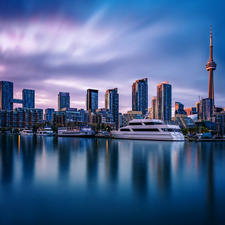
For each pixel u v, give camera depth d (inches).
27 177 1091.9
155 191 880.9
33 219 639.8
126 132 4714.6
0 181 1018.1
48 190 885.8
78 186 936.9
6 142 4025.6
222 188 926.4
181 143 3821.4
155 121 4333.2
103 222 620.4
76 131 6441.9
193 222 622.2
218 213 679.1
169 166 1430.9
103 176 1115.9
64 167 1359.5
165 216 657.6
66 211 690.8
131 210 697.6
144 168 1347.2
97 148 2719.0
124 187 927.7
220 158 1855.3
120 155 1989.4
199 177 1117.1
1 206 728.3
